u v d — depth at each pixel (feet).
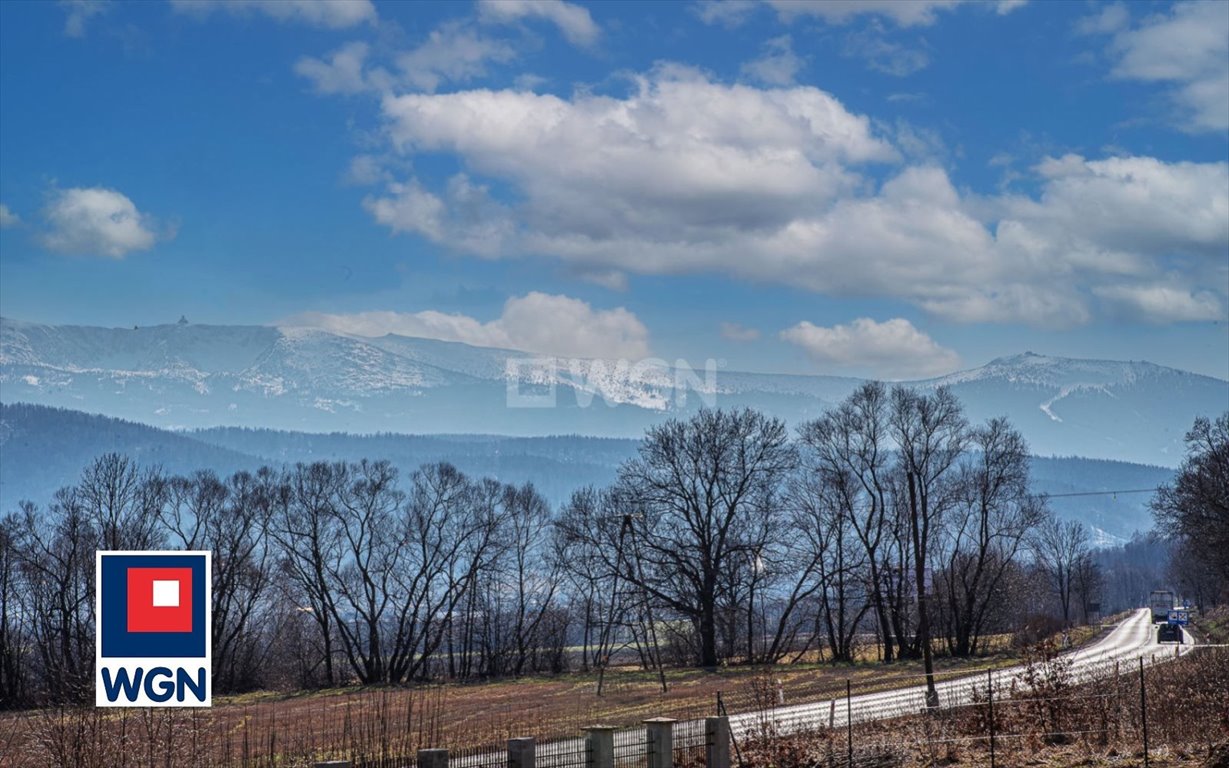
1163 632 382.42
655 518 280.92
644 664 279.69
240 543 301.63
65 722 100.99
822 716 144.15
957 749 97.55
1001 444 297.53
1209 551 287.07
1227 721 90.68
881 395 293.43
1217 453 276.00
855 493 291.99
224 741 136.77
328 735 138.82
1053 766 87.45
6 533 271.08
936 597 305.94
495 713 176.86
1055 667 108.99
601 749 76.38
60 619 268.00
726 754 83.66
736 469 281.74
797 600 290.56
